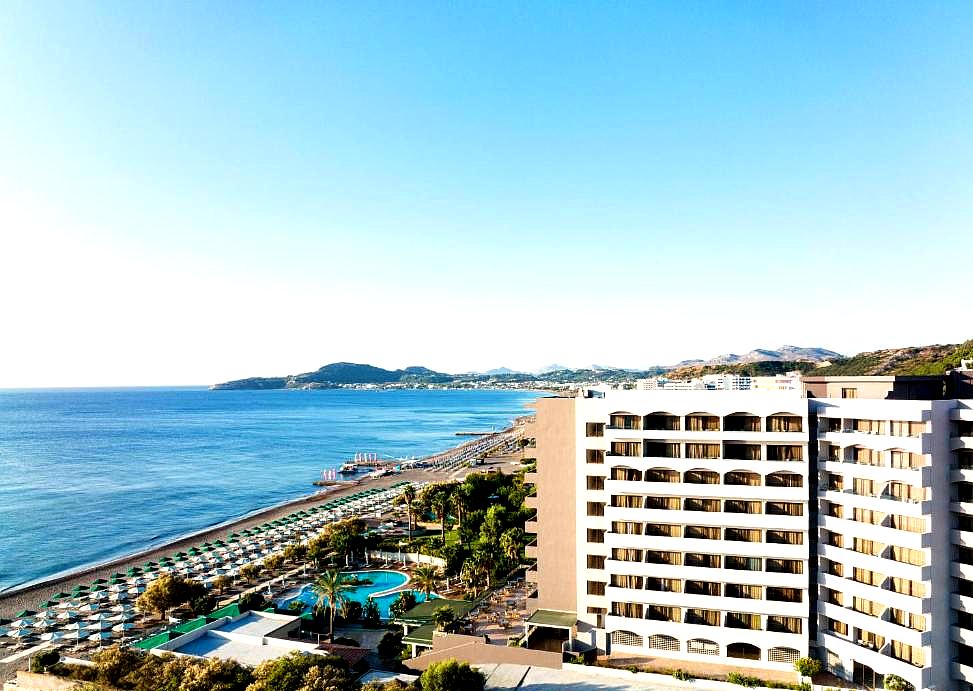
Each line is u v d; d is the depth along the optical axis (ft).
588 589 241.55
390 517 530.68
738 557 222.28
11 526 537.65
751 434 221.05
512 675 215.10
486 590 308.60
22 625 284.61
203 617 274.16
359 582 363.15
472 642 232.53
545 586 248.52
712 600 219.61
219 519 576.20
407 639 247.91
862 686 201.26
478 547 339.57
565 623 236.22
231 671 203.92
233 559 407.03
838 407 215.10
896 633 193.77
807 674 202.80
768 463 218.18
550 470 248.52
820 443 219.41
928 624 189.98
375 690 194.08
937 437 195.11
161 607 303.48
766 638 214.07
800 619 213.66
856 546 209.36
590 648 234.99
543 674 215.92
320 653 231.71
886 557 201.16
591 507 241.96
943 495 195.11
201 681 195.42
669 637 225.15
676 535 226.99
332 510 544.21
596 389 282.97
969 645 188.44
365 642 267.18
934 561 192.54
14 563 441.27
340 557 399.85
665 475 230.07
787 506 218.79
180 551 442.91
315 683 187.73
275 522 497.05
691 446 229.45
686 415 229.66
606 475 236.22
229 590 352.08
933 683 189.16
